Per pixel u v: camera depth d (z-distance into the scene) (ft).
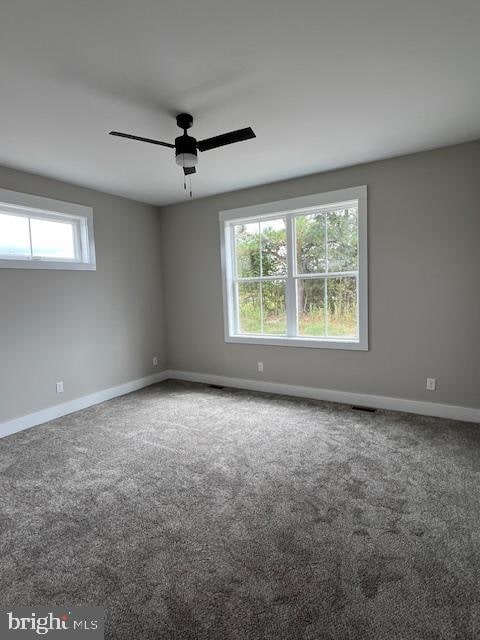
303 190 13.00
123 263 15.19
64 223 13.17
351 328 12.99
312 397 13.71
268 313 14.70
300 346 13.76
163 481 8.08
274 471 8.38
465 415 11.06
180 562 5.70
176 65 6.46
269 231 14.38
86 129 8.81
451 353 11.14
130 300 15.55
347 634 4.45
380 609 4.78
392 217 11.58
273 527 6.45
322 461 8.78
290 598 4.99
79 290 13.42
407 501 7.10
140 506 7.18
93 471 8.61
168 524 6.62
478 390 10.85
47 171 11.68
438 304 11.19
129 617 4.77
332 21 5.47
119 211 14.98
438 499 7.14
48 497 7.57
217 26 5.50
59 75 6.64
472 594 4.97
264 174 12.57
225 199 14.89
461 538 6.05
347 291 12.94
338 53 6.26
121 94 7.34
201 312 16.22
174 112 8.14
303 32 5.71
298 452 9.29
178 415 12.31
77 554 5.93
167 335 17.49
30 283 11.84
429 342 11.43
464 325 10.89
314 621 4.64
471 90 7.54
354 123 8.95
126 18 5.26
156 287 16.89
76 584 5.33
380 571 5.40
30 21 5.26
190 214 15.97
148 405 13.52
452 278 10.93
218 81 6.99
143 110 8.00
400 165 11.31
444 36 5.88
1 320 11.06
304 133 9.45
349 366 12.86
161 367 17.24
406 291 11.60
